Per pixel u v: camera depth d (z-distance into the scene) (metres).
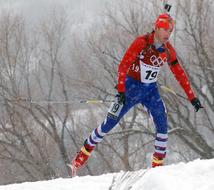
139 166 58.41
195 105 14.35
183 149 59.69
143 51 13.73
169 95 52.25
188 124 52.03
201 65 53.31
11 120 56.31
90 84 56.47
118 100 13.44
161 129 14.20
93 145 14.48
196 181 9.05
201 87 54.62
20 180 57.12
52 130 61.56
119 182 9.69
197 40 53.34
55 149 58.94
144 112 51.88
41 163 56.44
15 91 57.78
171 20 13.52
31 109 57.19
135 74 13.98
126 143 53.34
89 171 56.00
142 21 54.19
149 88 14.11
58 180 12.27
